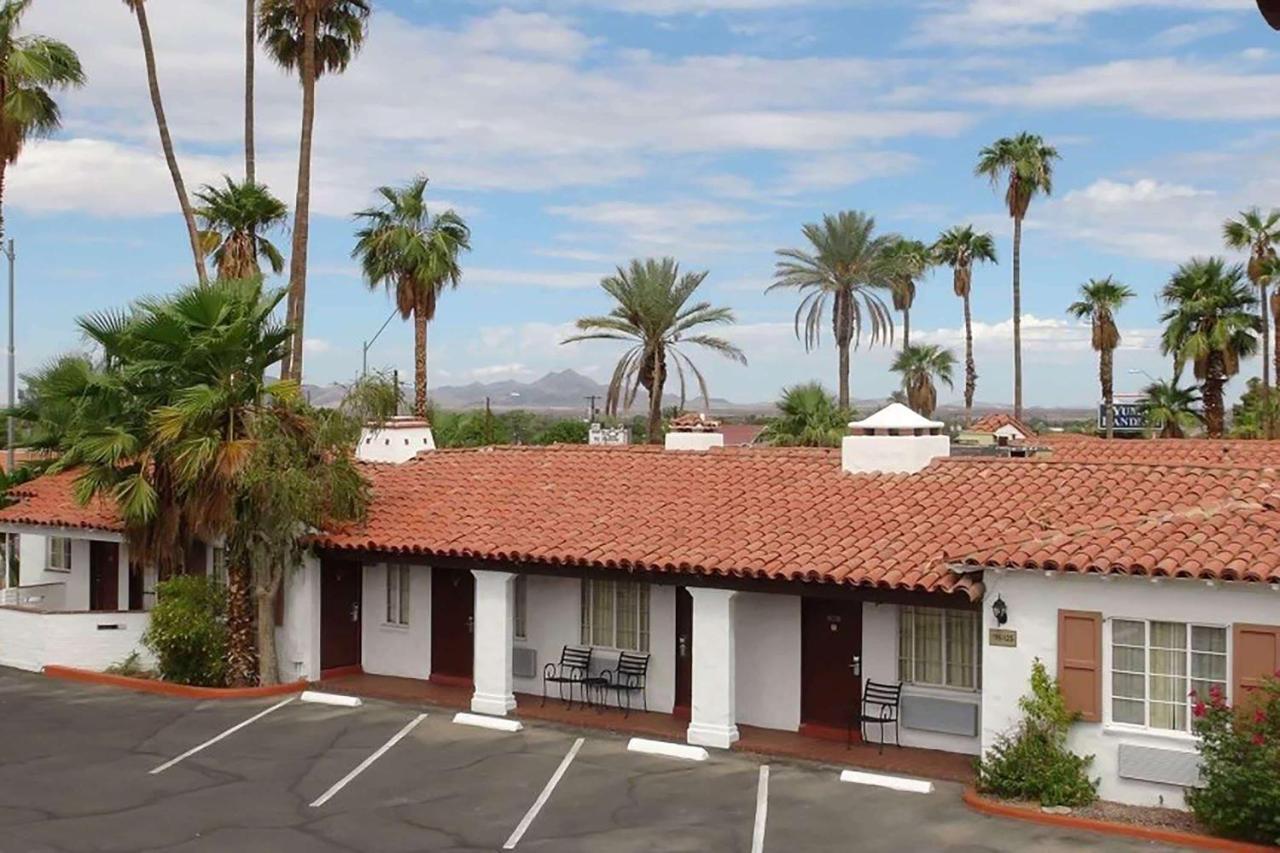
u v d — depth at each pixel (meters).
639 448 24.86
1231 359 49.69
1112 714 15.25
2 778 16.86
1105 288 62.78
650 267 45.91
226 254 39.47
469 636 22.67
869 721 18.17
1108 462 19.23
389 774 17.09
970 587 15.95
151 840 14.37
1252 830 13.65
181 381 21.88
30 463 24.94
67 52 32.25
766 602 19.45
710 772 17.19
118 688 22.72
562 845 14.24
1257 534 15.01
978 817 15.05
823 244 51.34
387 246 46.53
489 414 55.75
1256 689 14.19
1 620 25.05
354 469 22.66
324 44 38.59
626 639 20.97
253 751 18.27
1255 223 54.81
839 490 20.45
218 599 23.09
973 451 26.75
